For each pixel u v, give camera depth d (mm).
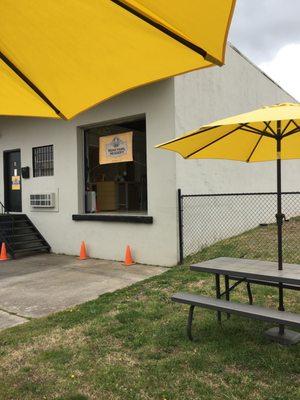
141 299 5742
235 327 4461
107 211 10859
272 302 5273
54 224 10547
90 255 9734
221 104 10086
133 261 8891
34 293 6473
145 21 2105
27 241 10266
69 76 2684
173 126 8211
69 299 6066
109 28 2246
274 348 3912
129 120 9297
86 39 2367
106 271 8008
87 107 2947
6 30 2373
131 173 11297
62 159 10297
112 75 2617
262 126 4352
